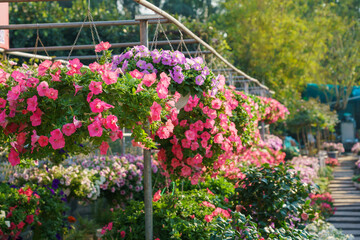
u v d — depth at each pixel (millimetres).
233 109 4609
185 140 3691
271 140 12359
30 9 10266
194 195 4125
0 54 5305
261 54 16125
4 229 4359
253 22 16422
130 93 2510
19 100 2420
